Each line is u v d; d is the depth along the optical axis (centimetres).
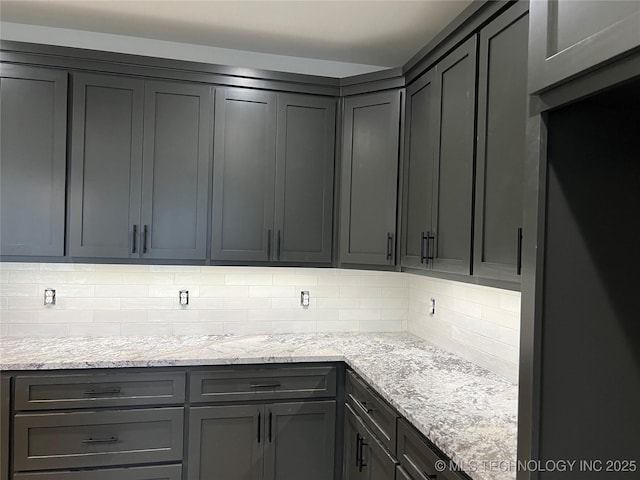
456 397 195
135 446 239
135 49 291
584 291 100
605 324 101
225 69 274
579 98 89
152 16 262
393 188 271
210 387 247
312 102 288
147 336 296
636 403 103
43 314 286
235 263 279
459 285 267
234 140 277
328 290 326
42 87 254
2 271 281
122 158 264
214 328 308
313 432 260
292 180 285
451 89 216
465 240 200
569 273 99
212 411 247
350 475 250
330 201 291
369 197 280
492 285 183
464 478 142
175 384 243
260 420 253
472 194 195
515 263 166
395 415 193
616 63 82
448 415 175
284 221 284
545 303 97
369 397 223
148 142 266
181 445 244
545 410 97
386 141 275
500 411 179
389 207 272
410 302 332
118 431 237
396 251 271
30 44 249
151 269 299
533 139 99
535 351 96
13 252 252
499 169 177
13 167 251
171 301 302
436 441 156
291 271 320
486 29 188
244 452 252
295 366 258
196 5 248
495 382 217
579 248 100
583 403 99
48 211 255
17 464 226
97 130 261
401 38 283
